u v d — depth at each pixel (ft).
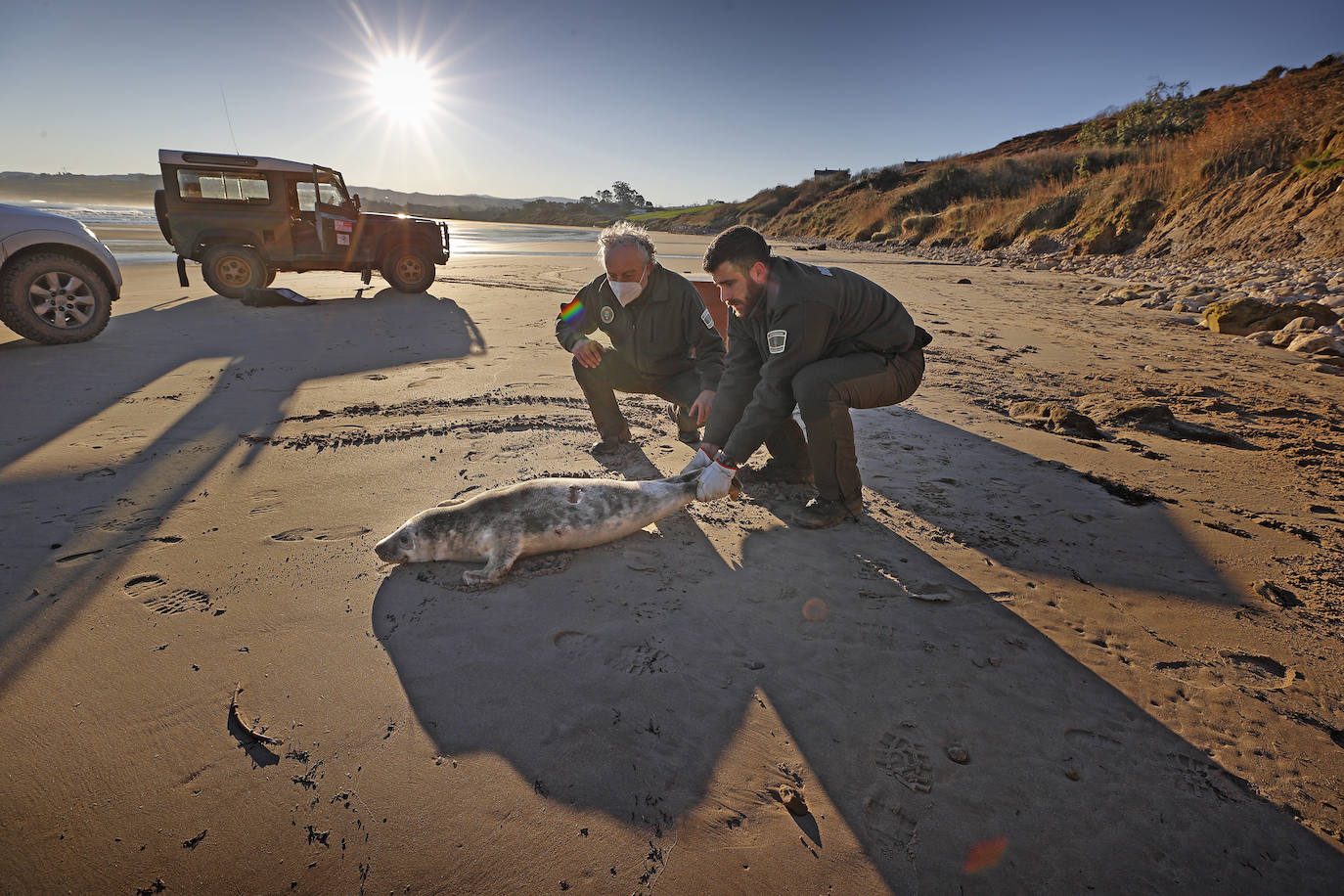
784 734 6.61
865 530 10.91
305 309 32.01
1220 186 63.00
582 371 13.70
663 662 7.59
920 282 50.70
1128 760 6.39
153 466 12.54
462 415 16.20
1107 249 70.03
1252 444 15.23
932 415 17.22
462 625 8.16
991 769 6.24
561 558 9.78
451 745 6.33
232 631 7.89
